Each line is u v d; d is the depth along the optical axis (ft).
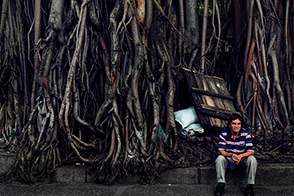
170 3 17.42
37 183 14.06
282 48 17.13
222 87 17.12
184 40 17.66
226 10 18.48
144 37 15.57
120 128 14.67
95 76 16.15
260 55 16.88
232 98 16.80
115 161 13.93
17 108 17.08
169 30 17.39
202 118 15.31
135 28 14.80
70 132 14.82
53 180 14.33
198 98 15.83
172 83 16.07
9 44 16.98
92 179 14.20
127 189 13.11
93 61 15.94
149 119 15.51
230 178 13.50
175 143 15.37
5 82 17.24
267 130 16.39
